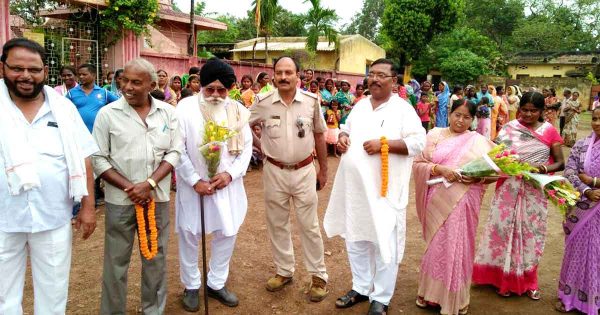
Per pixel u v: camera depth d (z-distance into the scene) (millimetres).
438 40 30719
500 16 43688
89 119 5402
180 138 3174
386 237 3322
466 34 31672
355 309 3691
